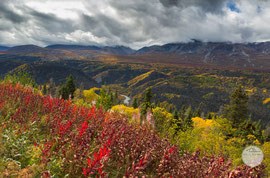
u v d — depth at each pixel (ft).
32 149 13.61
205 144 42.75
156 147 13.84
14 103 26.14
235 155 38.47
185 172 10.77
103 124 17.74
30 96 29.99
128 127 16.70
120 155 11.87
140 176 11.35
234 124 105.19
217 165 11.46
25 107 24.48
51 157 11.90
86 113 22.63
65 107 24.34
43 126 19.22
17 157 12.26
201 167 12.12
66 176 10.44
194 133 45.16
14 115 19.56
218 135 47.01
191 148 39.68
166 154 12.30
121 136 13.53
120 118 20.49
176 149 13.56
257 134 91.40
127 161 11.82
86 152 11.07
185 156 13.65
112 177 10.96
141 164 9.16
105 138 12.91
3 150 11.73
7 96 28.66
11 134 14.76
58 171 10.99
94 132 15.51
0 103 23.56
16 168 10.09
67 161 11.03
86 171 8.66
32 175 9.63
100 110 24.79
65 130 14.01
